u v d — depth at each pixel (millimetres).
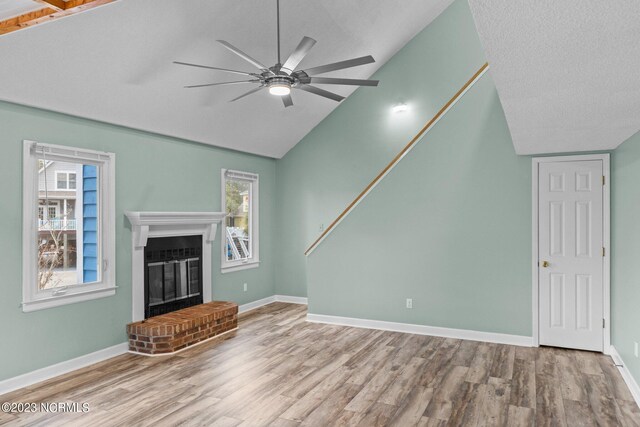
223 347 4570
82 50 3436
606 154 4320
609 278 4297
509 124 3145
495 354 4293
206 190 5664
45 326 3756
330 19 4762
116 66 3762
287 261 7137
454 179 4934
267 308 6598
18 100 3488
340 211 6734
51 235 3879
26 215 3609
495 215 4746
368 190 5375
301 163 7020
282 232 7176
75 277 4078
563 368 3883
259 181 6797
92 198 4223
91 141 4156
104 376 3768
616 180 4160
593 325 4367
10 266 3514
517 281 4645
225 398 3279
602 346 4324
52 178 3895
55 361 3826
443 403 3172
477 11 1416
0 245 3443
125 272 4512
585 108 2682
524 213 4625
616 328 4098
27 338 3619
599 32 1579
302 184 7012
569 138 3689
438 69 6117
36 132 3693
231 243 6262
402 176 5195
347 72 6047
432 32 6156
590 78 2111
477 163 4832
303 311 6359
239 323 5637
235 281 6219
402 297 5188
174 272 5137
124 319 4488
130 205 4574
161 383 3588
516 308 4648
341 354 4312
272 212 7152
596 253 4363
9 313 3500
